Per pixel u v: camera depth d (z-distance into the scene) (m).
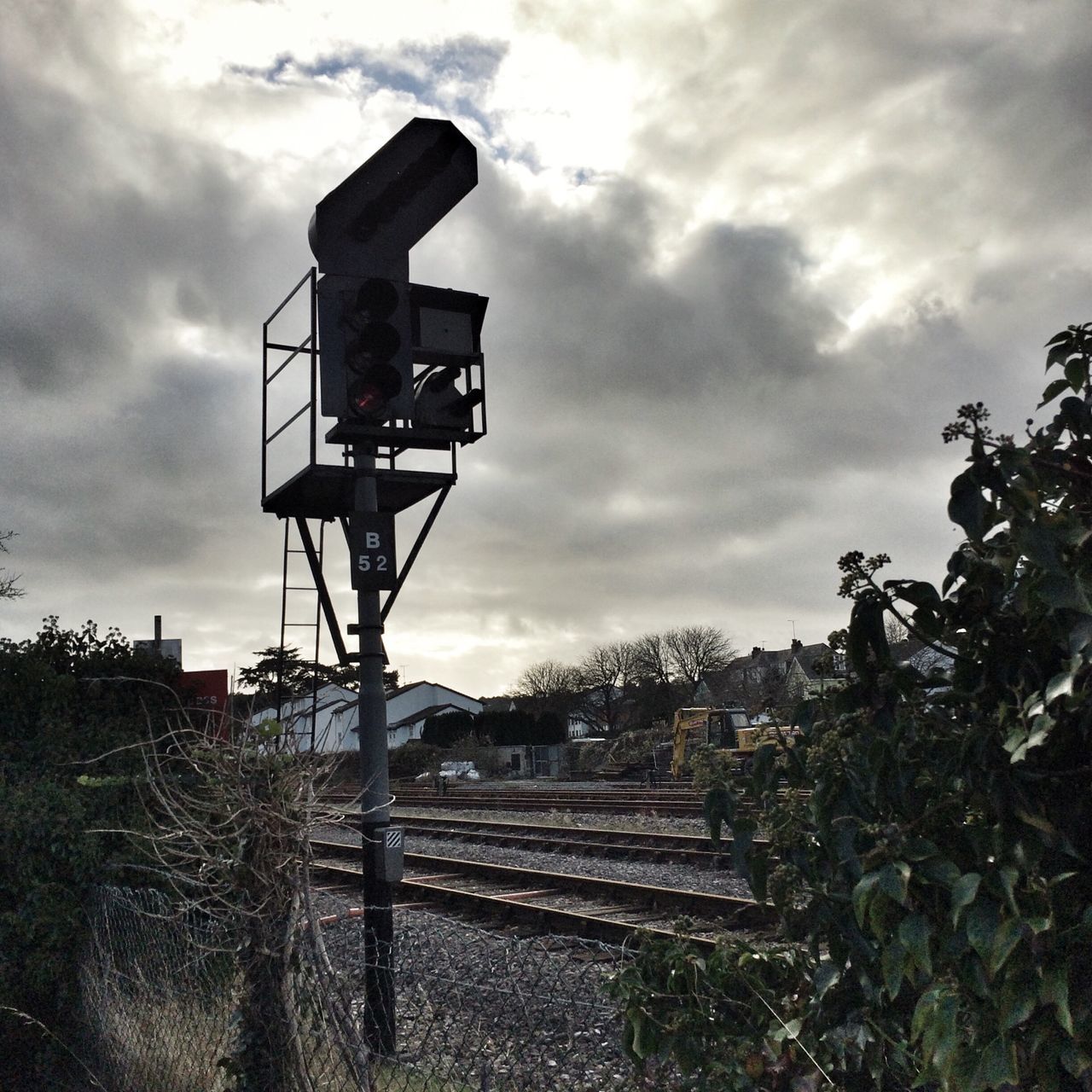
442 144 6.61
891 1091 2.58
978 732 2.22
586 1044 4.49
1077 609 2.01
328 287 6.51
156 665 7.23
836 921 2.49
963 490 2.23
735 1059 2.74
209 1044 4.72
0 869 6.12
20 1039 6.15
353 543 6.46
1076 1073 2.03
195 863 5.18
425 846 18.53
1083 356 2.38
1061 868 2.15
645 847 15.02
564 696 95.00
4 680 6.56
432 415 6.82
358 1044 3.96
